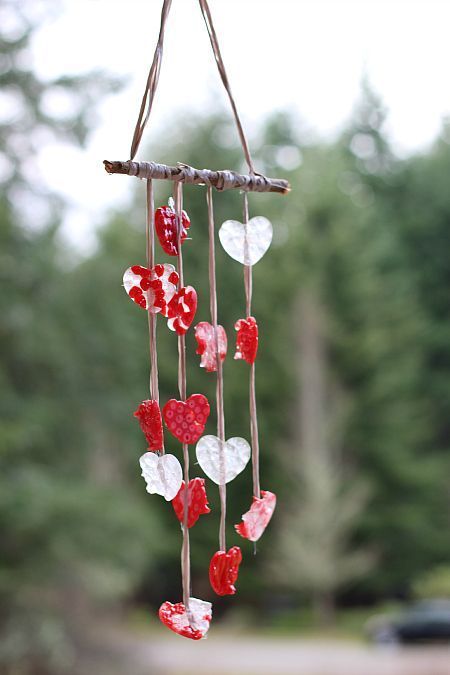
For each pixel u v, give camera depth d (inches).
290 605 650.2
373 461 667.4
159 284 58.2
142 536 373.4
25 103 305.3
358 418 660.1
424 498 681.0
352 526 649.6
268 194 660.1
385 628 505.7
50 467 367.9
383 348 662.5
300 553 576.1
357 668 452.4
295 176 693.9
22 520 337.4
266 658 497.7
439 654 474.0
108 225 568.1
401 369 685.9
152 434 57.0
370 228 738.2
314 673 446.0
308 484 580.7
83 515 350.9
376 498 668.7
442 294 793.6
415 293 773.9
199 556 624.4
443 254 800.9
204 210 590.9
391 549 674.8
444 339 767.1
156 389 57.7
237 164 651.5
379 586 669.3
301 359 627.5
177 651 514.0
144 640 544.1
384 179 872.3
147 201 59.0
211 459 57.4
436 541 684.7
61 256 353.7
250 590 643.5
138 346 473.7
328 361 655.1
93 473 425.1
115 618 586.9
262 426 620.7
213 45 63.7
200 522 625.3
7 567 350.3
